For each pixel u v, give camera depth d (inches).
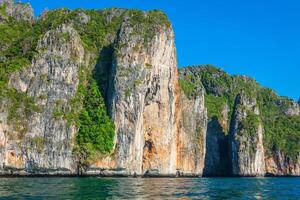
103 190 2802.7
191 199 2452.0
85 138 4995.1
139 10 6205.7
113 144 5162.4
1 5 6540.4
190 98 7436.0
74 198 2239.2
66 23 6245.1
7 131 4527.6
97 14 6491.1
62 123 4854.8
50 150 4719.5
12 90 4756.4
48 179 3998.5
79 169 4842.5
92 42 5969.5
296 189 3779.5
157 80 5718.5
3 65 5012.3
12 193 2421.3
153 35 5664.4
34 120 4717.0
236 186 3991.1
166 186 3511.3
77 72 5275.6
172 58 6048.2
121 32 5585.6
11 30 6077.8
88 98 5349.4
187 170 6998.0
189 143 7076.8
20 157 4559.5
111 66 5565.9
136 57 5462.6
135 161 5290.4
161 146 5782.5
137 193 2687.0
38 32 6087.6
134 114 5300.2
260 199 2640.3
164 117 5831.7
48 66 5044.3
